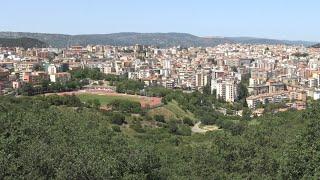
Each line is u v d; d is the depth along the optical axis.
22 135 95.12
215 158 110.00
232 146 114.62
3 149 75.25
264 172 97.81
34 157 69.94
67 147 84.44
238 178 95.38
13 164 67.94
